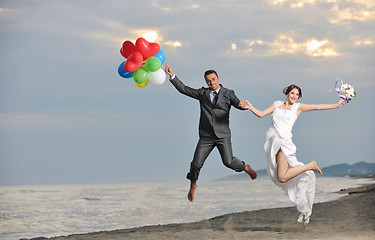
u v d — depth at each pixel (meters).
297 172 5.80
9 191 29.41
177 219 10.84
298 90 6.00
